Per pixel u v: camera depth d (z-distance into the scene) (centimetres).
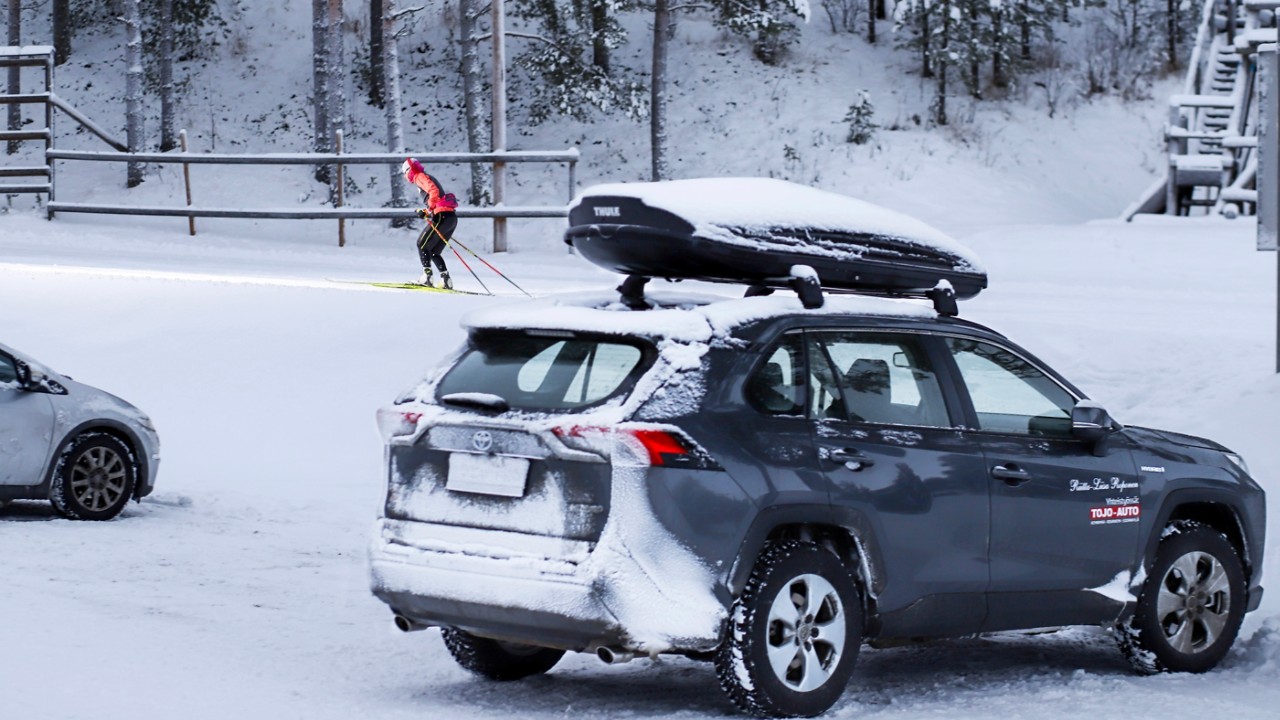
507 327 712
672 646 650
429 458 698
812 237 754
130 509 1354
